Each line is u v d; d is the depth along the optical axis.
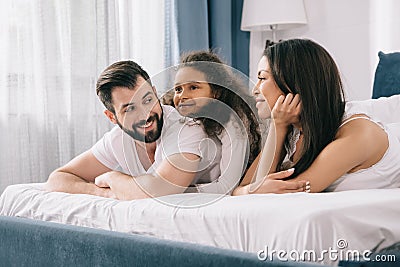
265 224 1.19
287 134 1.70
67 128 2.75
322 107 1.65
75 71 2.77
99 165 1.87
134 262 1.30
